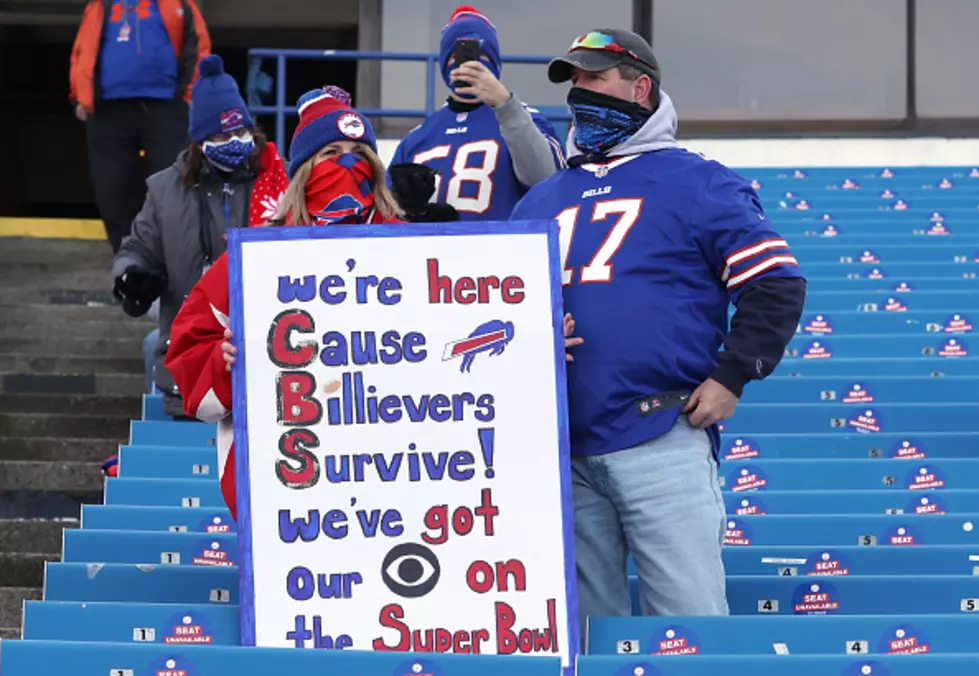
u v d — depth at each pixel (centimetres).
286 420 1446
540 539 1427
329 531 1431
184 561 1912
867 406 2556
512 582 1421
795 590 1719
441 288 1462
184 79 3388
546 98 5000
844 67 5119
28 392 3112
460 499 1434
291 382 1452
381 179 1609
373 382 1450
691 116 5097
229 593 1725
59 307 3469
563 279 1527
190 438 2395
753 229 1488
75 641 1462
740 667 1394
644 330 1488
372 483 1438
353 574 1426
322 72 6291
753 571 1881
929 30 5112
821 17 5125
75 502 2662
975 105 5091
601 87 1544
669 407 1486
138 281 2036
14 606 2239
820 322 3123
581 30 5053
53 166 6606
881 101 5106
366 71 4991
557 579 1421
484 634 1414
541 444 1440
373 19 5044
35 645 1413
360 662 1377
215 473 2280
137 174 3422
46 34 6022
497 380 1448
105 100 3353
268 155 2239
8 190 6569
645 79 1551
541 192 1597
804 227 3875
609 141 1552
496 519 1430
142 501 2158
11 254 3925
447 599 1420
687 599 1467
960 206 4119
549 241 1466
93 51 3356
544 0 5038
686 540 1470
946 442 2416
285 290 1463
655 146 1545
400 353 1453
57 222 4141
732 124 5094
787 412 2561
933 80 5109
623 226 1518
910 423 2552
